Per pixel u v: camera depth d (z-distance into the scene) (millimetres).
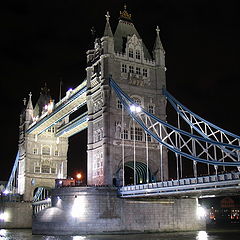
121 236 68812
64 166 125812
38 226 77312
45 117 109750
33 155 123062
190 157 62281
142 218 76250
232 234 73375
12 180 134625
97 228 73062
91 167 86125
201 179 57719
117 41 90375
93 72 90875
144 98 87750
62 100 105375
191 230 80375
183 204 80688
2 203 113562
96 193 74625
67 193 75625
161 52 91812
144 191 68812
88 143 87750
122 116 79375
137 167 88375
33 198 123375
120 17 94938
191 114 78500
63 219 74250
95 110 88500
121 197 75188
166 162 86250
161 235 70750
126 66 87625
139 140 85312
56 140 126875
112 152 81438
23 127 129125
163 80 90188
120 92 80875
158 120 73750
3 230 102688
